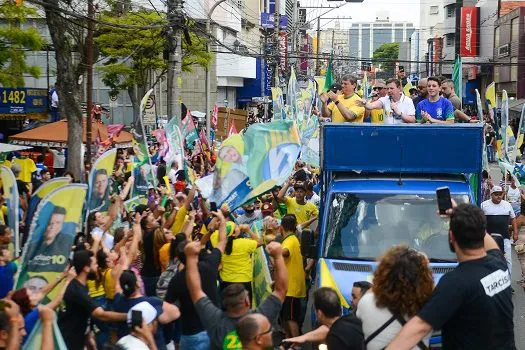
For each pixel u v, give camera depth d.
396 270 6.02
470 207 5.75
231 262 11.94
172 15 25.20
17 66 20.70
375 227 11.09
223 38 61.78
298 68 97.81
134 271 9.20
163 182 20.05
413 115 14.40
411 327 5.62
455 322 5.73
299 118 25.30
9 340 6.50
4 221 13.72
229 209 11.42
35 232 9.52
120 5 36.34
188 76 57.62
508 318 5.77
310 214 14.65
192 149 28.48
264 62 67.38
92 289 9.98
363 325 6.20
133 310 7.65
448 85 15.97
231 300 7.21
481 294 5.61
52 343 7.00
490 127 43.44
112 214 12.27
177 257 9.23
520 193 20.89
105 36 35.81
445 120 14.06
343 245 10.96
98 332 9.68
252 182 11.36
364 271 10.36
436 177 11.89
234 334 7.14
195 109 57.91
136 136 16.91
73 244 10.19
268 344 6.47
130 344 7.48
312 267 12.80
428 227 10.98
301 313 12.09
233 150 11.39
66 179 11.26
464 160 11.42
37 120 34.00
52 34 22.31
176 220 13.01
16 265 9.57
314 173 24.44
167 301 8.88
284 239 11.84
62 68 22.56
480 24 84.25
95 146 24.95
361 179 11.89
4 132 36.25
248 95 72.81
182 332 8.92
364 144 11.55
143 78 39.84
